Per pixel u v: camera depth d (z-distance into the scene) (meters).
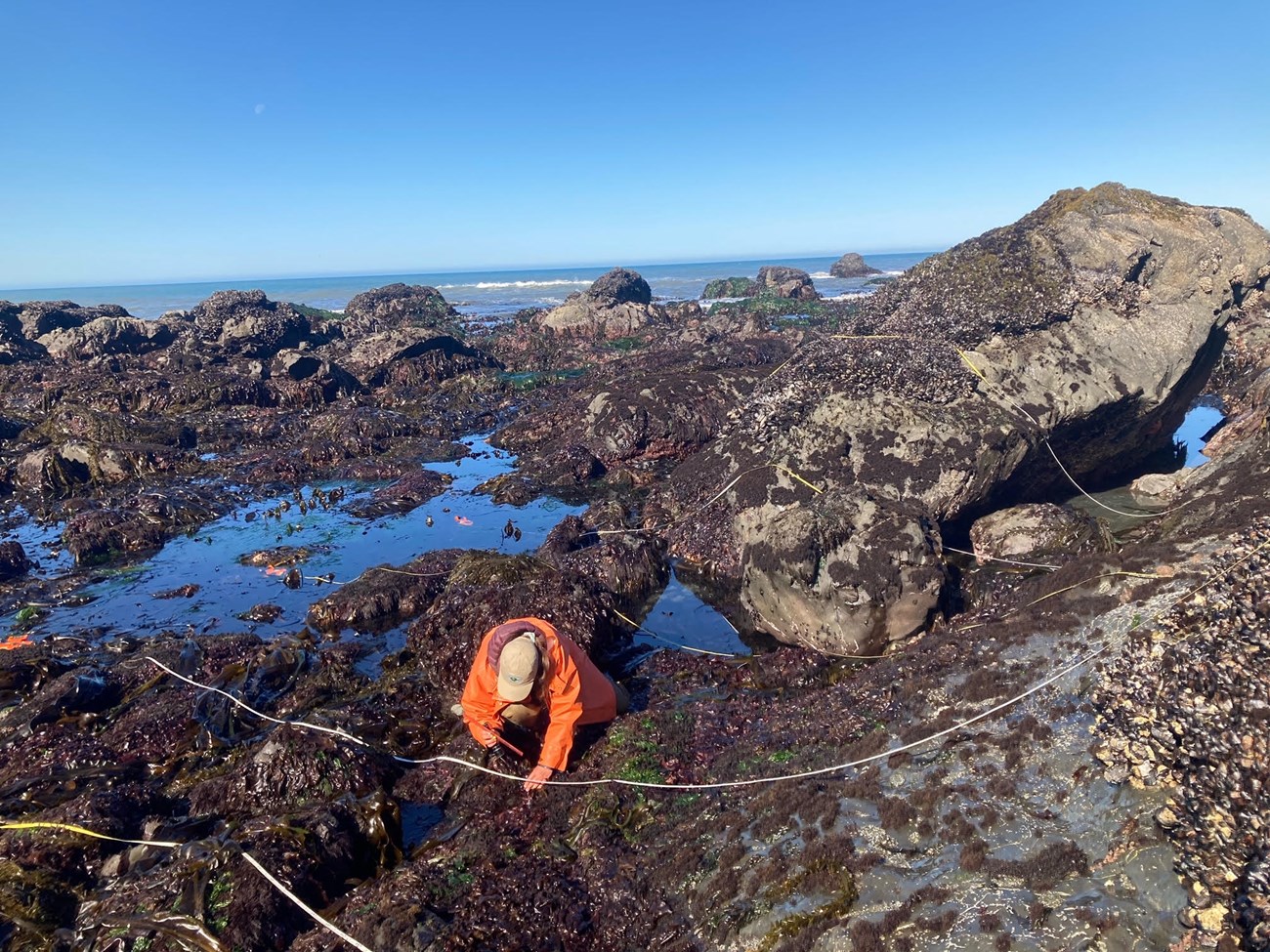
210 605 9.99
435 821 5.80
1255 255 11.23
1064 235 11.61
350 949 4.43
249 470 16.20
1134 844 3.98
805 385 11.23
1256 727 4.12
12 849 5.53
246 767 6.09
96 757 6.72
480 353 28.36
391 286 47.53
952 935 3.78
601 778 5.69
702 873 4.61
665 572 10.38
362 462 16.55
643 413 15.55
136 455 16.25
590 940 4.50
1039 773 4.52
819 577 7.80
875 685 6.11
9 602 10.23
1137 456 12.19
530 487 14.27
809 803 4.80
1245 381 16.11
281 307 33.50
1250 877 3.62
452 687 7.67
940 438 9.66
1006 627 6.09
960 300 11.39
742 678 7.55
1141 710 4.59
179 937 4.62
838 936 3.94
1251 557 5.27
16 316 32.91
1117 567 6.21
